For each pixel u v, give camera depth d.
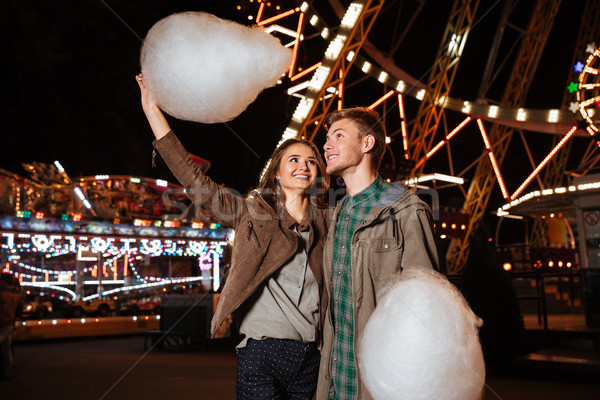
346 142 2.34
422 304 1.63
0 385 7.57
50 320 15.05
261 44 2.08
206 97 2.05
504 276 8.02
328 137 2.40
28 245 14.97
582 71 10.81
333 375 2.25
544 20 25.23
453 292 1.72
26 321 14.66
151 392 6.88
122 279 19.59
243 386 2.47
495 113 21.08
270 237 2.50
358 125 2.36
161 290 20.19
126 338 16.39
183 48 2.01
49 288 18.16
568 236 24.17
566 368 7.01
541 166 17.84
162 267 20.27
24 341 14.91
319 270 2.56
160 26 2.09
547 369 7.16
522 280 17.78
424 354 1.57
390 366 1.60
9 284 8.45
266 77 2.10
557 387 6.57
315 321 2.53
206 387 7.23
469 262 8.16
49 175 14.67
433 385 1.56
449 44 21.95
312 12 17.30
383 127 2.41
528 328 9.74
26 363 10.23
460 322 1.63
